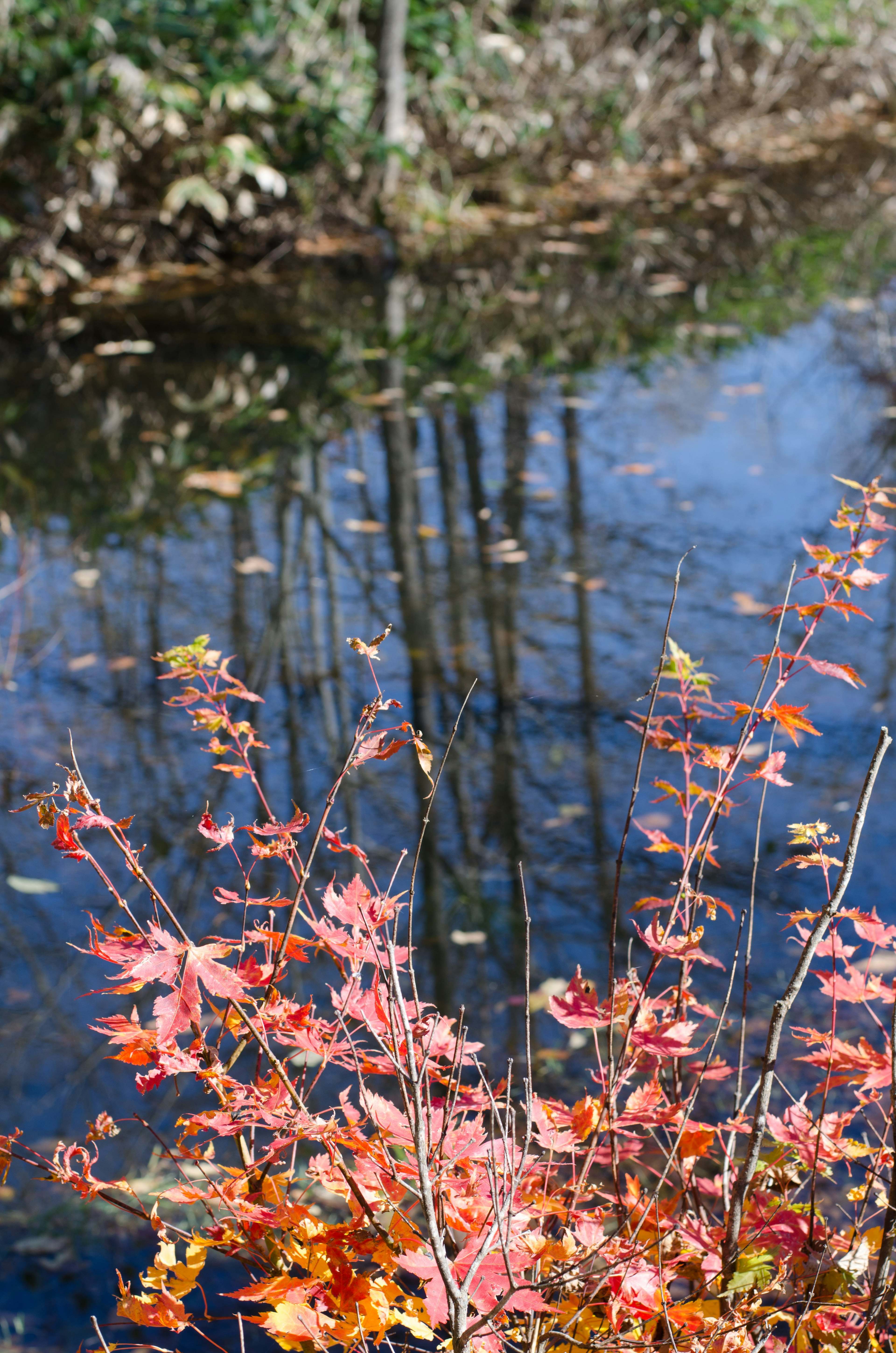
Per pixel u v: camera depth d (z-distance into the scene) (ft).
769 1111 6.29
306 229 26.27
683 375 18.57
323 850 8.95
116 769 9.98
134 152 25.09
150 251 25.36
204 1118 3.33
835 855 8.55
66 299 23.18
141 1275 3.53
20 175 23.27
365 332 21.01
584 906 8.28
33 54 23.75
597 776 9.68
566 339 20.44
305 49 27.32
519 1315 3.82
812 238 26.00
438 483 15.19
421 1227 4.14
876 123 35.65
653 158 32.19
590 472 15.29
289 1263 3.53
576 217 28.30
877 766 3.18
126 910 3.23
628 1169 5.70
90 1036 7.45
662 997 6.52
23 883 8.83
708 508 14.15
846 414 16.62
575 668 11.16
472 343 20.40
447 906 8.32
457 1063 3.52
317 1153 6.27
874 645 11.16
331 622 12.10
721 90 33.65
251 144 24.63
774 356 19.17
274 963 3.57
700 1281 3.86
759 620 11.69
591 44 31.22
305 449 16.26
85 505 14.85
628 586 12.52
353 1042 4.36
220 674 3.78
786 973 7.52
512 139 29.66
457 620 12.06
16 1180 6.42
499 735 10.27
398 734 10.22
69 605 12.64
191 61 25.95
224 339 20.80
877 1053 3.90
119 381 18.81
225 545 13.80
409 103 29.45
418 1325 3.30
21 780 9.84
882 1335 3.57
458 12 29.48
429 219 27.68
